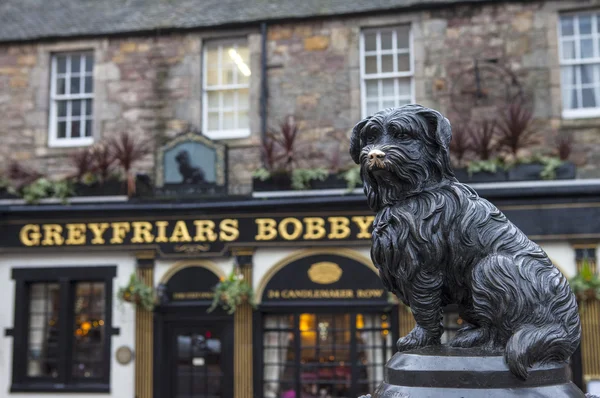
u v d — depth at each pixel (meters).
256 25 10.14
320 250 9.41
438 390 1.95
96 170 9.88
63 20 10.74
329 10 9.89
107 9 10.80
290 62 10.02
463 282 2.19
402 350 2.25
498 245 2.12
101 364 9.95
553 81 9.27
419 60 9.66
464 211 2.18
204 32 10.31
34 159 10.47
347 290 9.29
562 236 8.71
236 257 9.55
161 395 9.58
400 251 2.22
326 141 9.80
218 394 9.59
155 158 9.94
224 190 9.73
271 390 9.47
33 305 10.24
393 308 9.12
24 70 10.66
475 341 2.13
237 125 10.39
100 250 9.86
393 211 2.26
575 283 8.25
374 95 10.05
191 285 9.73
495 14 9.52
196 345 9.71
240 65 10.44
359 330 9.32
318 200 9.25
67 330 9.92
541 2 9.43
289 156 9.30
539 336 1.95
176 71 10.35
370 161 2.20
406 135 2.22
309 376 9.38
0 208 9.97
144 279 9.77
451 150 9.02
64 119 10.75
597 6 9.30
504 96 9.38
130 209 9.73
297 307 9.38
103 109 10.41
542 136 9.21
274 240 9.44
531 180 8.82
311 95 9.92
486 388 1.92
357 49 9.88
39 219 9.98
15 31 10.70
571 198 8.72
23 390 9.84
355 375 9.20
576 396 1.98
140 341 9.68
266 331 9.59
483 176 8.91
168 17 10.45
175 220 9.71
